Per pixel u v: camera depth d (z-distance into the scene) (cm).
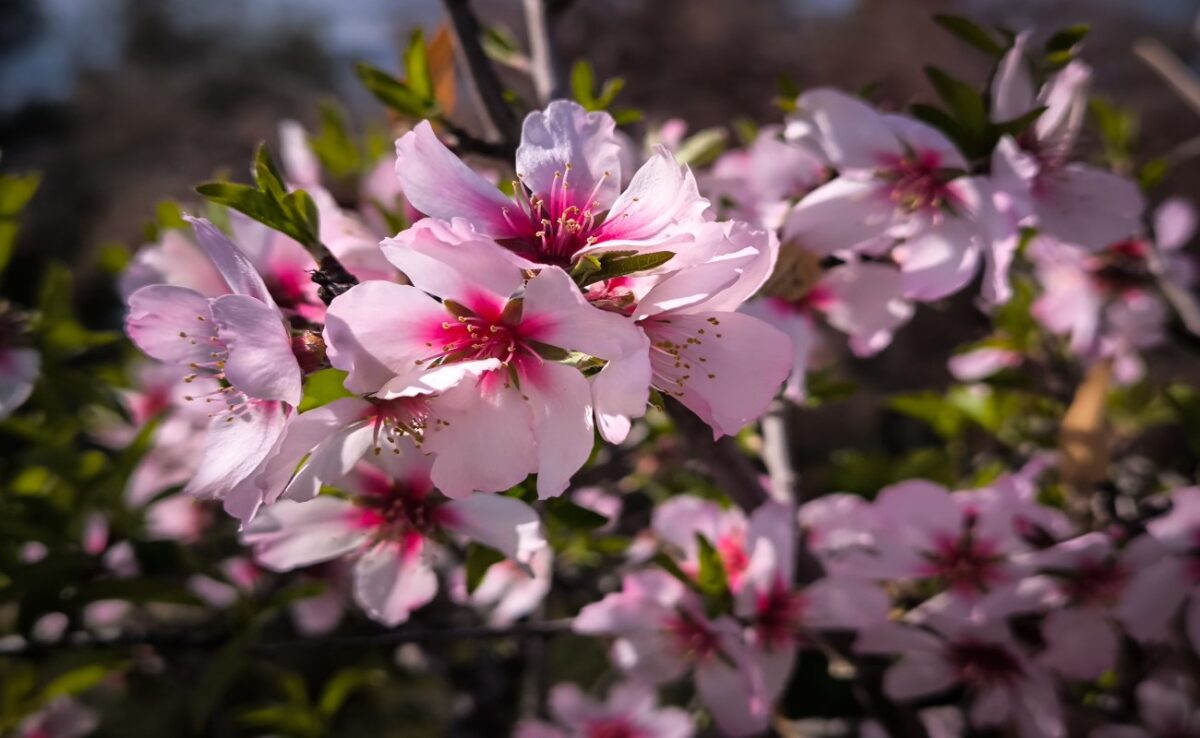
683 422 24
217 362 19
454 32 25
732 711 27
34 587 27
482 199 19
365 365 17
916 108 23
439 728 50
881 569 27
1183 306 36
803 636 26
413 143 18
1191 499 26
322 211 22
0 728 33
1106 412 30
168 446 35
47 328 30
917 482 27
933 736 32
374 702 52
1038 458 35
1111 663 27
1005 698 28
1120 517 29
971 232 23
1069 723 32
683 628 27
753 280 18
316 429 18
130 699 52
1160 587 26
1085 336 36
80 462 31
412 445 20
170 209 28
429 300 18
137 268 26
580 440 18
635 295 18
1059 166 25
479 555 23
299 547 23
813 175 26
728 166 31
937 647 27
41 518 30
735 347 19
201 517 39
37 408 32
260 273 21
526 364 18
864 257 26
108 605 39
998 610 26
